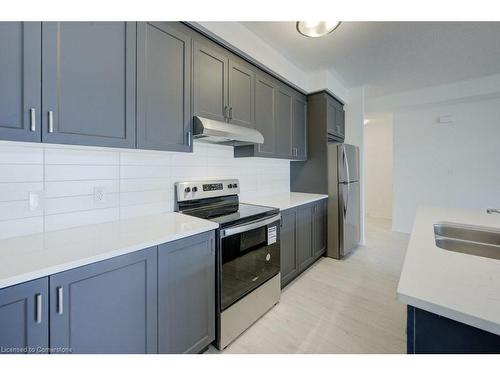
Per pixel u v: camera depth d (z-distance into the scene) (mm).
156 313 1185
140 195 1668
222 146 2293
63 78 1053
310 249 2754
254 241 1774
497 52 2486
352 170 3248
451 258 913
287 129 2729
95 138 1157
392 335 1655
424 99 3643
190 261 1343
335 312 1933
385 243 3773
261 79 2295
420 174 4211
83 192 1398
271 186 3023
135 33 1306
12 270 810
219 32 1745
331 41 2252
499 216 1762
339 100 3406
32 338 826
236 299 1620
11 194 1154
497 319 535
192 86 1621
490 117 3586
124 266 1058
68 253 971
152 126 1396
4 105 910
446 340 618
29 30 962
